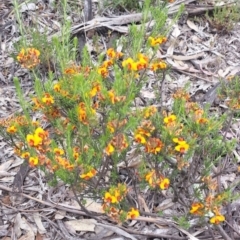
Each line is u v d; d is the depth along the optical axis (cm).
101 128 73
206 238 75
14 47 98
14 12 107
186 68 100
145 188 78
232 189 81
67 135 67
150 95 94
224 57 103
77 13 107
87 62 76
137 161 80
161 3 108
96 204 78
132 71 68
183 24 108
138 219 76
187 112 72
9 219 78
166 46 104
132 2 108
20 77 97
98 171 74
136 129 69
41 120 89
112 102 66
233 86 85
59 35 99
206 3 111
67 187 81
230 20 106
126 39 91
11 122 71
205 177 72
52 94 70
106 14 108
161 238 75
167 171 77
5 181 82
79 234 76
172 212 78
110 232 76
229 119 85
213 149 73
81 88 66
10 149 87
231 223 76
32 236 76
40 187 81
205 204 69
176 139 66
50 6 109
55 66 92
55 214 78
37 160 65
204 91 97
